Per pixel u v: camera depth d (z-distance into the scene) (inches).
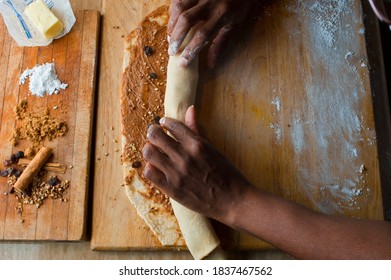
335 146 34.7
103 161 34.4
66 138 34.6
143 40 36.8
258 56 36.8
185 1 33.8
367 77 36.4
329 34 37.4
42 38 37.1
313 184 33.9
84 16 37.4
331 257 28.2
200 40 33.7
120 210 33.3
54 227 32.8
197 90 35.7
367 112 35.6
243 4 35.4
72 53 36.7
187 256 33.0
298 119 35.3
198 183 29.8
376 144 34.8
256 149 34.6
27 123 34.9
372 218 33.2
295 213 29.3
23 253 33.2
